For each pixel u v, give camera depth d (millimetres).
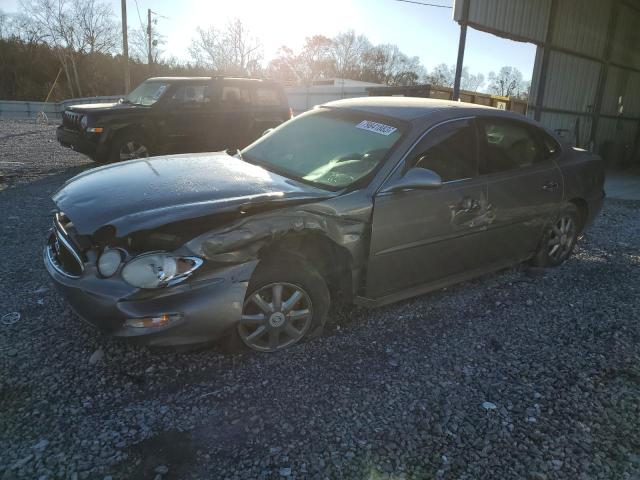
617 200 9516
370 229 3189
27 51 47344
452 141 3689
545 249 4754
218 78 9859
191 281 2592
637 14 16906
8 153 10688
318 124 3988
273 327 3012
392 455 2316
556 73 14109
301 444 2350
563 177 4570
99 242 2609
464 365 3125
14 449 2209
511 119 4230
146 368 2867
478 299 4145
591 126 16719
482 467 2283
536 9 12266
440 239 3590
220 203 2738
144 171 3354
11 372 2752
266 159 3814
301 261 3020
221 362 2969
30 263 4309
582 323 3803
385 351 3229
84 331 3203
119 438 2318
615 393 2910
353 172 3348
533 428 2568
